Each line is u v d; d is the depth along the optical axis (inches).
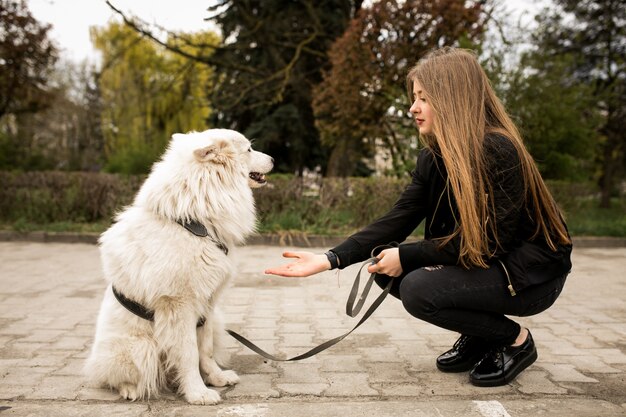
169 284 100.0
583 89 490.6
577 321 170.1
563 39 693.9
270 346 142.4
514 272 101.8
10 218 405.1
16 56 514.0
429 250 105.2
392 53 418.6
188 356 103.2
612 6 666.2
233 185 109.5
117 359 101.7
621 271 274.2
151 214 104.0
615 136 682.8
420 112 109.1
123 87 882.1
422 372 120.8
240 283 232.4
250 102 644.7
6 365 124.2
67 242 365.1
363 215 389.1
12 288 218.4
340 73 440.5
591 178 709.9
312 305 192.2
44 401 102.8
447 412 97.2
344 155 562.6
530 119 426.0
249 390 109.2
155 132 837.8
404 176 430.9
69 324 162.4
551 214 103.0
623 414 96.6
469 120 101.5
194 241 101.6
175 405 101.0
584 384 112.7
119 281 103.7
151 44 826.2
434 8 406.0
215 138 109.8
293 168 681.0
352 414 96.4
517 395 106.3
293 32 597.9
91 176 406.3
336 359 130.6
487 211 100.0
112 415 95.9
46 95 583.8
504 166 99.0
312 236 360.8
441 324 106.9
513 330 111.3
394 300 202.7
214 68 663.8
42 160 893.8
